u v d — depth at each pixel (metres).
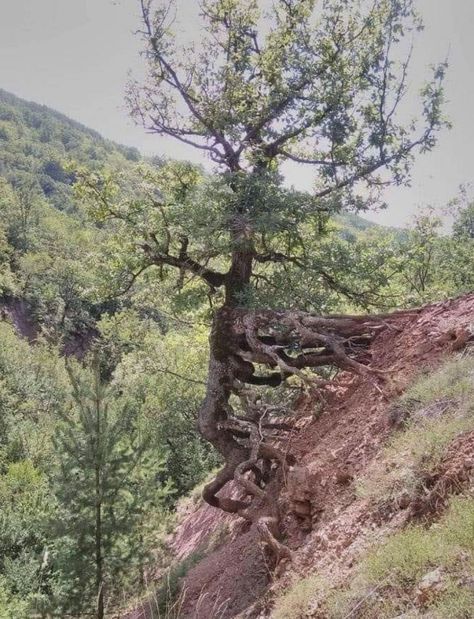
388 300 13.42
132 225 12.80
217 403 11.55
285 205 11.36
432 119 12.32
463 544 4.18
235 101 12.62
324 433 9.30
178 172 13.45
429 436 5.73
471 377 6.44
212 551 11.57
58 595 8.61
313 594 5.42
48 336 59.94
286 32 12.58
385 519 5.52
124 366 24.42
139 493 9.08
